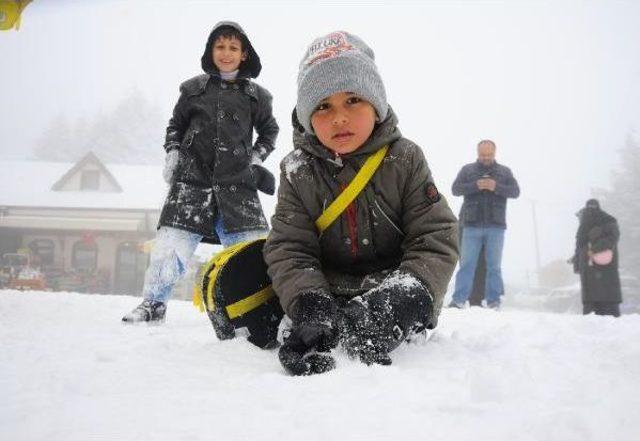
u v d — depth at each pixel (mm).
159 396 1383
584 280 7758
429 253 2078
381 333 1791
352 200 2197
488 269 7125
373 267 2297
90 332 2783
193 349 2143
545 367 1689
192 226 3531
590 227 7770
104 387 1502
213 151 3627
